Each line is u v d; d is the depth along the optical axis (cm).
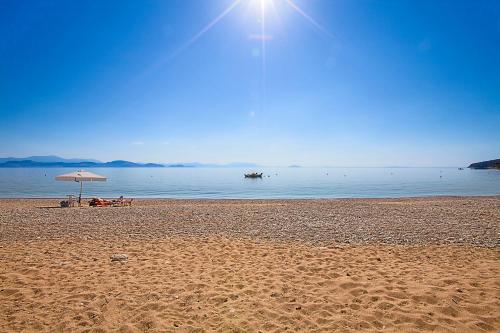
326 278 727
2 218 1636
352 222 1512
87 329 499
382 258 888
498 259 870
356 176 11162
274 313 553
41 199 3228
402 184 6378
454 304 570
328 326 509
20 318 533
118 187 5588
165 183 6869
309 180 8244
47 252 952
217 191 4803
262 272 773
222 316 545
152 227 1381
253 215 1761
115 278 729
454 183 6675
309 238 1156
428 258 884
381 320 525
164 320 530
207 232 1270
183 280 716
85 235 1203
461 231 1270
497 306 561
